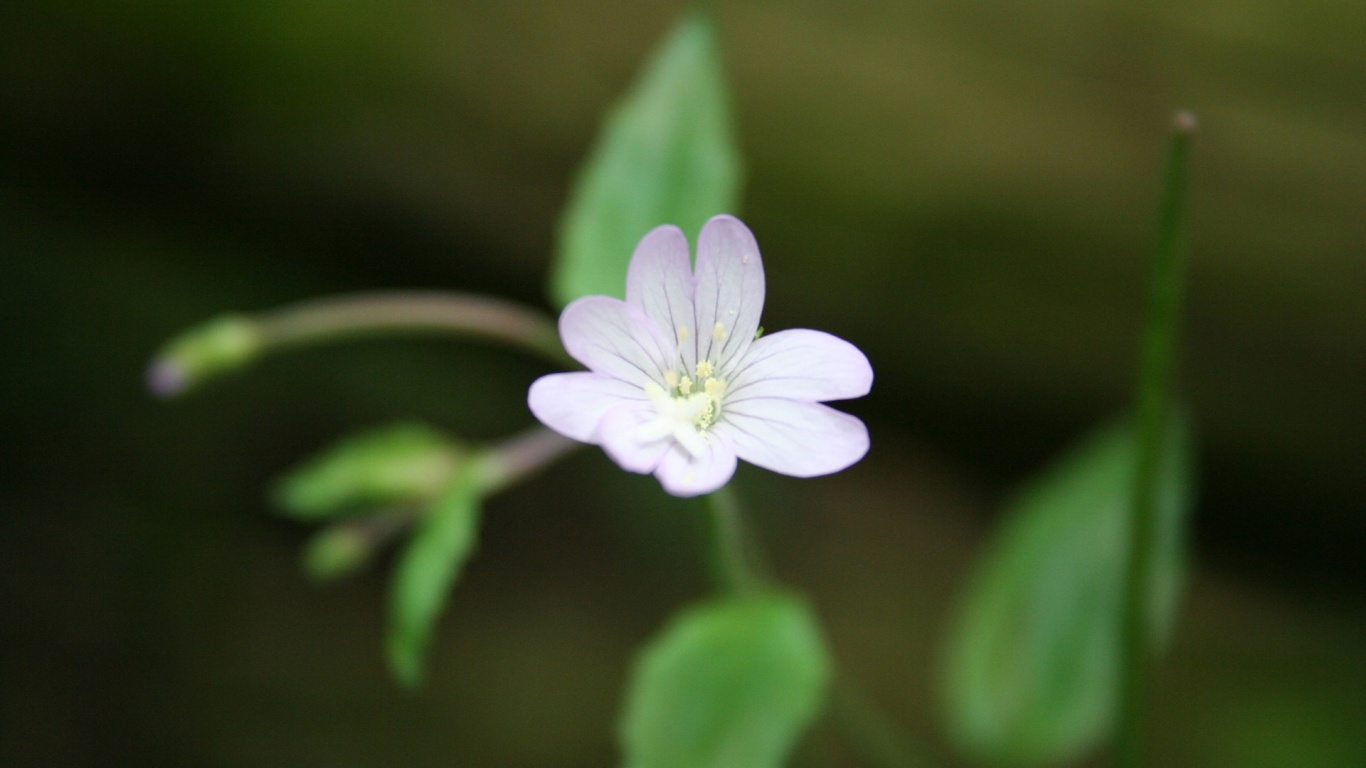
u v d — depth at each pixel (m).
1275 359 0.17
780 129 0.17
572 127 0.18
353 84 0.18
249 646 0.18
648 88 0.14
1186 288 0.17
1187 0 0.17
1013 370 0.18
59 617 0.17
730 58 0.17
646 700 0.14
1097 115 0.17
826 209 0.17
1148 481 0.14
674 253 0.13
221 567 0.18
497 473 0.14
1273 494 0.18
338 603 0.18
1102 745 0.17
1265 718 0.17
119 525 0.18
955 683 0.16
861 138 0.17
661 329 0.13
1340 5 0.16
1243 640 0.18
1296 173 0.17
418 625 0.14
